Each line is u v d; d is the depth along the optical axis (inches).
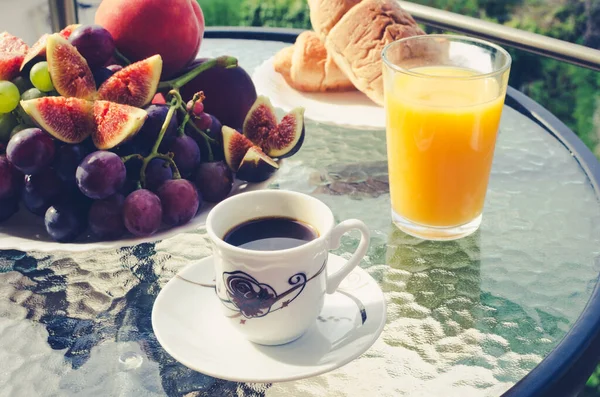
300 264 16.0
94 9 39.5
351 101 28.4
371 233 21.8
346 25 27.5
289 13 78.8
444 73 22.3
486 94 20.5
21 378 16.6
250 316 16.3
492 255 20.9
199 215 21.2
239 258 16.0
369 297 17.7
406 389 16.3
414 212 21.4
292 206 17.7
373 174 24.6
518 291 19.4
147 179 20.9
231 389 16.3
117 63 24.4
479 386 16.4
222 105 25.2
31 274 19.8
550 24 72.1
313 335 16.8
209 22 81.7
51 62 21.5
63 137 20.2
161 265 20.1
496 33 29.7
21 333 17.8
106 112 20.9
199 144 23.0
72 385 16.4
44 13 41.9
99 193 19.5
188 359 16.0
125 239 20.0
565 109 69.1
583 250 21.0
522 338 17.9
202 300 17.6
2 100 21.0
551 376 16.6
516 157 25.9
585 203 23.2
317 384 16.4
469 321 18.4
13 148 19.6
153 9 23.9
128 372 16.7
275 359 16.2
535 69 69.2
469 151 20.5
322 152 25.9
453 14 31.2
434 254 20.9
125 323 18.1
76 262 20.2
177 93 21.6
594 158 25.5
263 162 22.1
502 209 23.0
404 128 20.8
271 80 29.6
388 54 21.9
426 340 17.7
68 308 18.6
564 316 18.6
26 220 21.2
